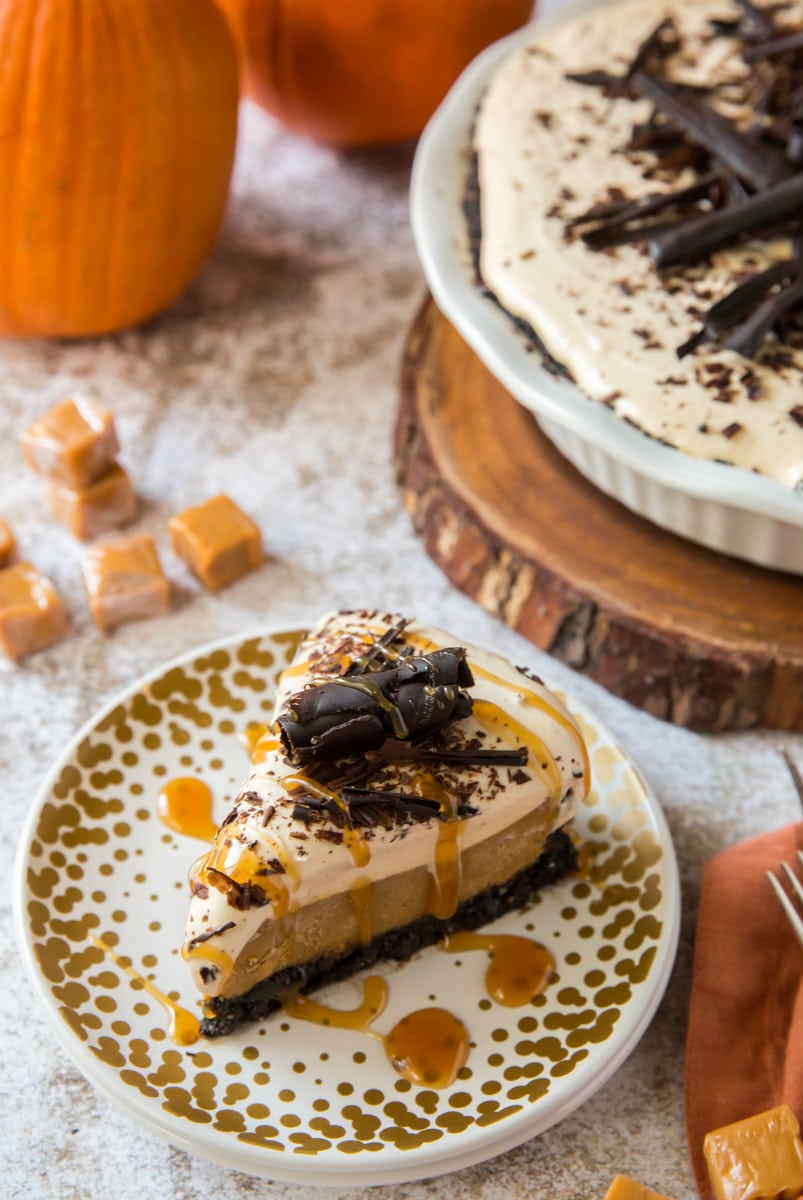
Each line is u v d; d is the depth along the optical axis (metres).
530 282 0.72
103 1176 0.62
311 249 0.89
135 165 0.77
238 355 0.84
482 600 0.75
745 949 0.65
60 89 0.75
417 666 0.64
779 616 0.71
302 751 0.63
